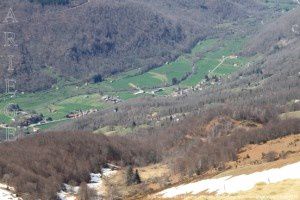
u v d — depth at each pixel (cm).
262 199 16125
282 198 15912
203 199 17962
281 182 17900
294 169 18775
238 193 18125
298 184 17238
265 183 18362
